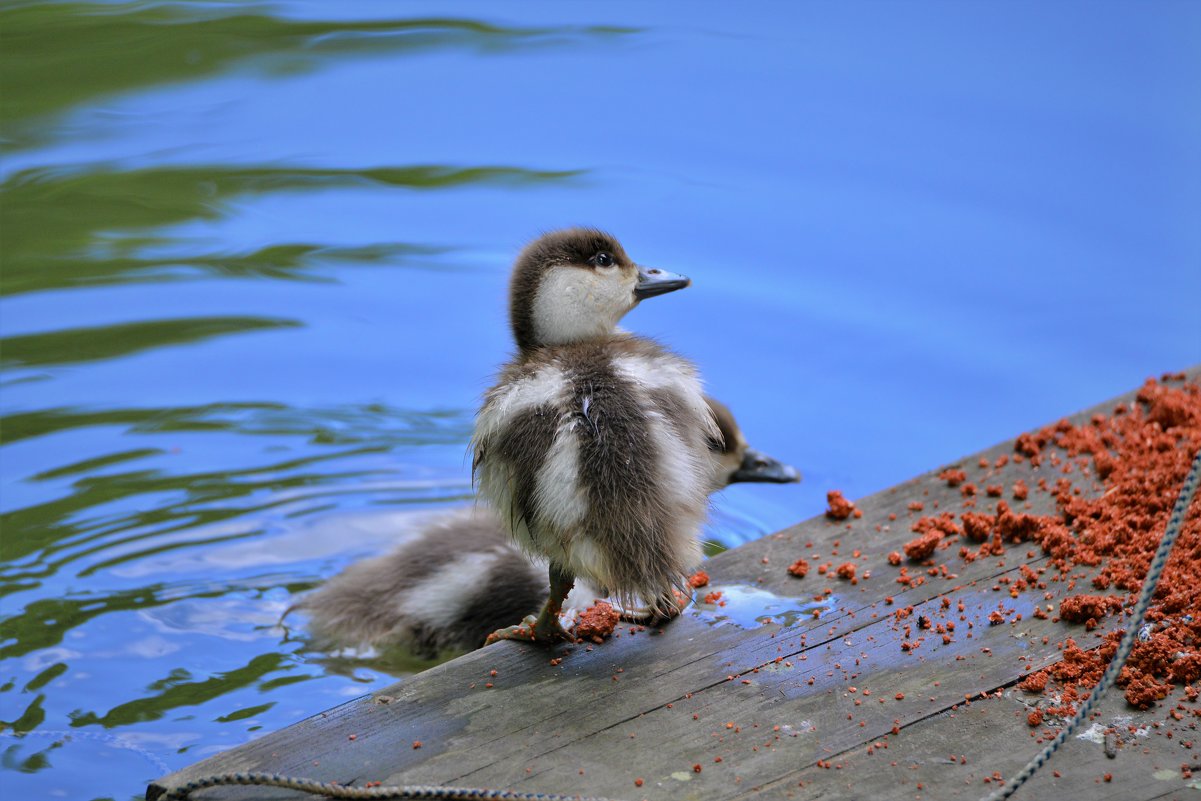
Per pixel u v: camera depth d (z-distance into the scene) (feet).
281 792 22.04
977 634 26.03
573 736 23.31
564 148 64.95
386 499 43.01
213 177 62.18
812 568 29.14
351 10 74.08
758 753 22.68
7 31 67.62
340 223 59.77
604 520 24.88
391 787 21.40
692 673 25.18
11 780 27.99
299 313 53.98
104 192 60.39
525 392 26.27
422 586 36.50
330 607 36.24
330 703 31.91
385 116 66.95
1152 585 20.84
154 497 42.04
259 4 72.49
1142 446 32.99
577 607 35.27
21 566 37.55
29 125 64.44
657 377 27.17
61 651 33.50
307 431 46.83
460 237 59.00
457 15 74.90
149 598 36.40
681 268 56.44
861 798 21.42
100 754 29.07
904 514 31.55
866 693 24.29
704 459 27.04
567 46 73.00
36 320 52.01
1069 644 25.13
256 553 39.17
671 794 21.70
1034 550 28.96
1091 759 22.06
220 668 33.40
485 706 24.26
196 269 56.18
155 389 48.52
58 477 42.75
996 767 22.04
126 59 69.15
